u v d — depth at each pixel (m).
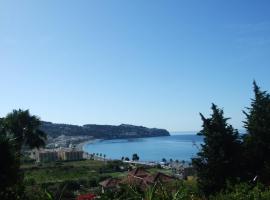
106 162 145.12
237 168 27.56
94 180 74.50
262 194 16.23
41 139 54.56
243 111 29.89
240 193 16.45
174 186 12.78
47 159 168.75
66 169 104.06
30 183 18.67
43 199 13.48
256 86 29.70
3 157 13.94
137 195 11.48
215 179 27.17
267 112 28.86
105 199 12.65
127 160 179.25
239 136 28.56
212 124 28.28
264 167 27.16
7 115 50.62
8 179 13.83
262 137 28.28
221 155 27.48
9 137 14.61
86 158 176.62
